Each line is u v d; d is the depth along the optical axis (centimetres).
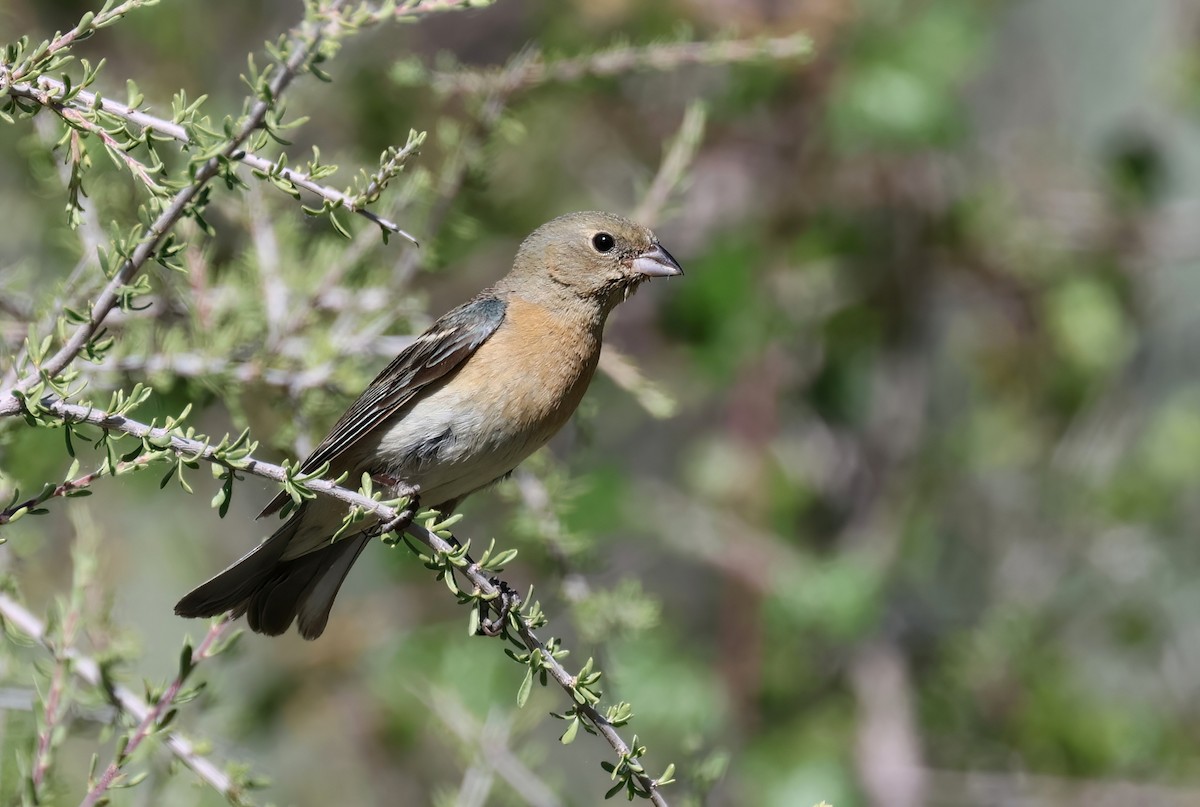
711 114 1373
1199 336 1633
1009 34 1733
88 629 754
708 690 1312
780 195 1439
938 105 1359
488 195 1291
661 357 1430
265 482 770
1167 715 1486
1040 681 1436
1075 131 1712
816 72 1377
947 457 1538
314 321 937
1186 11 1614
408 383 809
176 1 1321
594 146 1427
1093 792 1396
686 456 1479
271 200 1012
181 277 891
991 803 1396
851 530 1498
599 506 1338
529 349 824
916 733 1420
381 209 952
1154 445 1557
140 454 555
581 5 1345
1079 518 1548
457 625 1310
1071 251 1549
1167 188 1571
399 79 982
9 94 550
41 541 861
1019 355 1552
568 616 930
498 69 987
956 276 1521
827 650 1443
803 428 1502
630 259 862
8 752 743
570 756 1336
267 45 530
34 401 537
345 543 807
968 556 1564
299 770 1335
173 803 776
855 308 1479
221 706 899
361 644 1334
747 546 1380
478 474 830
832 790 1326
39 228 1067
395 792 1328
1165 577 1545
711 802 1327
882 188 1471
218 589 766
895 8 1391
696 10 1345
